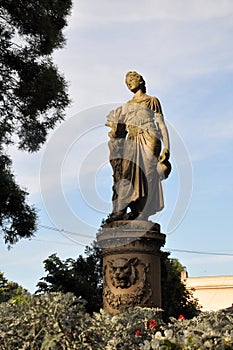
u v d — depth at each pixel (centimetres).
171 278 2081
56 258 1748
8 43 1418
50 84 1412
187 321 604
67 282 1711
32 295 545
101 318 569
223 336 438
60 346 486
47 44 1445
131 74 923
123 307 772
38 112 1480
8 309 557
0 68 1429
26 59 1423
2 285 1941
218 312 628
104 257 844
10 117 1482
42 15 1415
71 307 510
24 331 500
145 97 904
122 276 809
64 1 1470
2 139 1476
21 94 1430
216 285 3350
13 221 1443
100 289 1745
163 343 409
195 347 414
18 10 1401
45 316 495
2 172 1398
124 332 560
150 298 812
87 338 499
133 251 819
